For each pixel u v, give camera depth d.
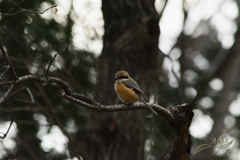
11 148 14.99
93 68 14.15
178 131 7.10
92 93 14.68
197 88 22.41
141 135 12.52
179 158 7.16
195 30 27.55
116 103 12.51
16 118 14.29
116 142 12.06
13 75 5.43
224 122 23.38
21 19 12.48
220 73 27.97
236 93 27.69
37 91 13.62
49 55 13.41
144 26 12.76
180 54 23.77
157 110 7.18
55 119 12.03
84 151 13.22
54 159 14.54
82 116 14.35
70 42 13.52
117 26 12.99
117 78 9.59
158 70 13.01
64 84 6.09
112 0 13.11
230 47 28.06
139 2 12.89
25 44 12.85
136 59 12.82
